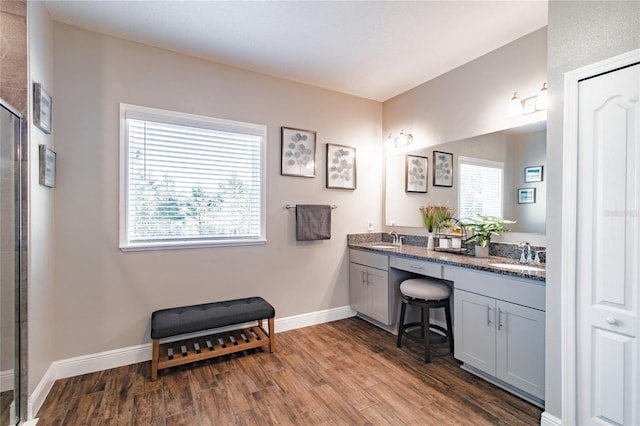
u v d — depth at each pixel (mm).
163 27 2238
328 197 3359
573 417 1569
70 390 2033
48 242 2043
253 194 2951
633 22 1372
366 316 3418
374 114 3684
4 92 1663
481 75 2648
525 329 1865
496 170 2523
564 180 1599
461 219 2797
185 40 2406
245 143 2906
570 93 1577
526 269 2006
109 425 1709
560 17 1621
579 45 1548
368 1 1956
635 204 1389
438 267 2471
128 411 1827
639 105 1370
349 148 3486
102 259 2318
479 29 2262
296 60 2723
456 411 1845
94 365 2279
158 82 2504
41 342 1928
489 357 2080
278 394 2010
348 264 3518
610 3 1438
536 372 1811
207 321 2295
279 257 3068
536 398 1898
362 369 2330
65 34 2191
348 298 3520
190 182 2672
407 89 3371
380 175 3717
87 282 2270
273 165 3020
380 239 3703
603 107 1476
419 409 1865
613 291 1451
